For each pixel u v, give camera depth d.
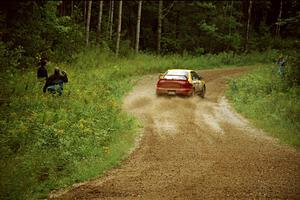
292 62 30.09
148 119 22.16
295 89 27.59
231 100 29.28
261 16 81.25
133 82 34.19
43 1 36.47
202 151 15.99
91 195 11.34
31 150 14.15
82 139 16.30
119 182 12.42
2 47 25.72
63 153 14.45
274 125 20.61
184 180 12.52
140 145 16.95
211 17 67.25
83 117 19.45
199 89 29.80
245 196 11.11
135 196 11.19
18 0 32.78
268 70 41.41
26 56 32.06
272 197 11.05
